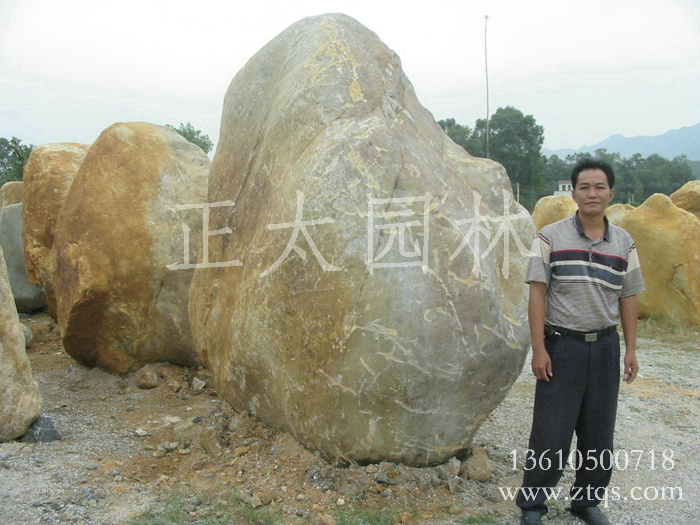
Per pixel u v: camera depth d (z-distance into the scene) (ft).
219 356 14.30
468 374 10.71
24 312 30.91
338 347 10.74
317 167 11.21
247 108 14.83
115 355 19.57
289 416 12.17
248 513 10.32
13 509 10.02
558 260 10.04
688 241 27.73
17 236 30.73
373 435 10.95
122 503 10.59
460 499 10.90
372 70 12.69
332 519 10.04
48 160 23.73
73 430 14.66
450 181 11.89
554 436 9.95
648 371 20.72
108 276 18.48
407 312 10.26
